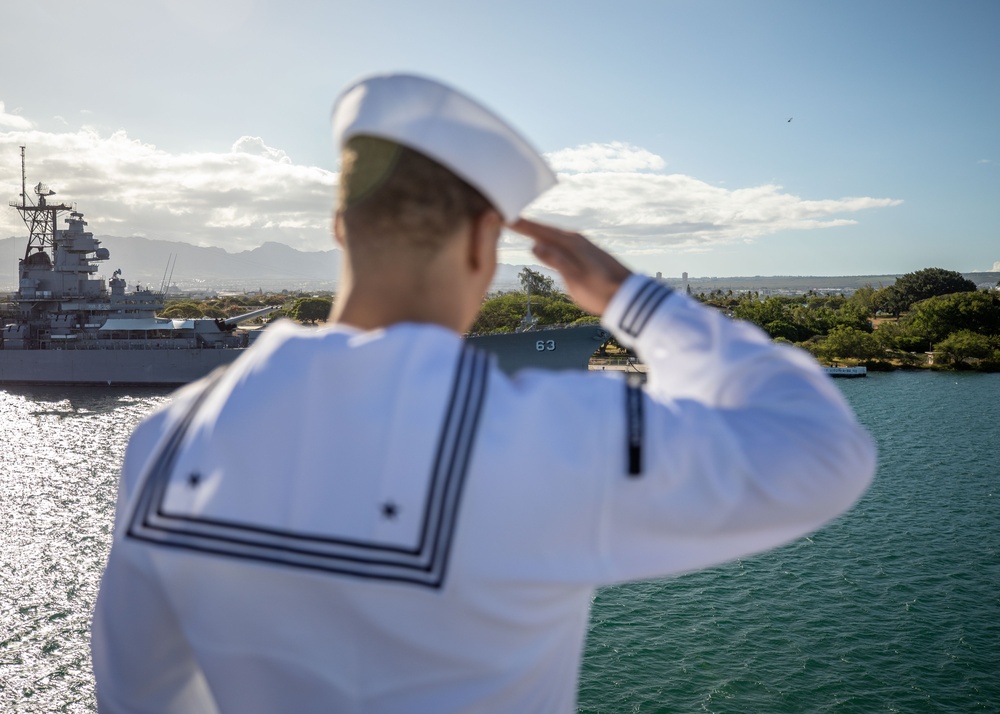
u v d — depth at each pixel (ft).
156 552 3.89
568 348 168.45
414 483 3.60
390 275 4.08
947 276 557.33
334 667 3.69
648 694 66.85
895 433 177.17
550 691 4.05
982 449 157.58
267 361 4.03
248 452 3.79
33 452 151.53
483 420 3.68
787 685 67.87
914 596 85.51
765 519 3.75
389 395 3.74
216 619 3.78
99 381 248.73
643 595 87.92
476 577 3.58
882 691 66.64
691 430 3.67
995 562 94.89
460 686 3.72
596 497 3.59
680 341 4.36
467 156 3.94
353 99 4.21
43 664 70.90
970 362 307.37
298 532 3.64
